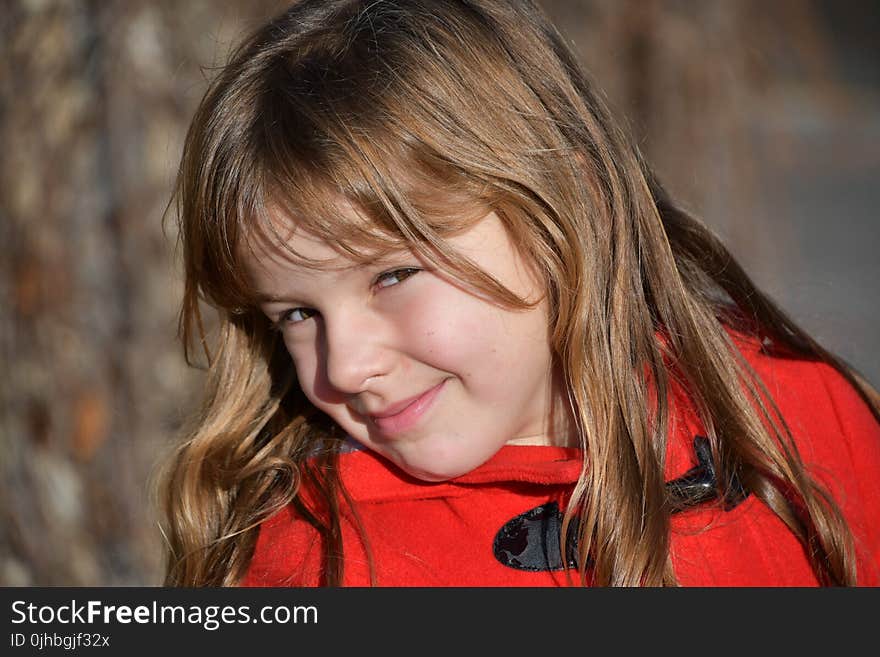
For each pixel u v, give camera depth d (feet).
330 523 6.50
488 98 6.15
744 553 6.50
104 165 10.24
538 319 6.09
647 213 6.98
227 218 5.81
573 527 6.31
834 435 7.25
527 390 6.12
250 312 6.95
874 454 7.33
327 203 5.52
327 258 5.58
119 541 10.32
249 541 6.81
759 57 17.88
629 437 6.35
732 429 6.78
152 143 10.15
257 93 6.05
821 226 26.94
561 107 6.52
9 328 10.36
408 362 5.78
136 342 10.25
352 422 6.17
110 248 10.27
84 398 10.31
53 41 10.18
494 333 5.82
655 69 15.26
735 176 15.89
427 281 5.67
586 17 15.14
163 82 10.18
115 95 10.10
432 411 5.89
